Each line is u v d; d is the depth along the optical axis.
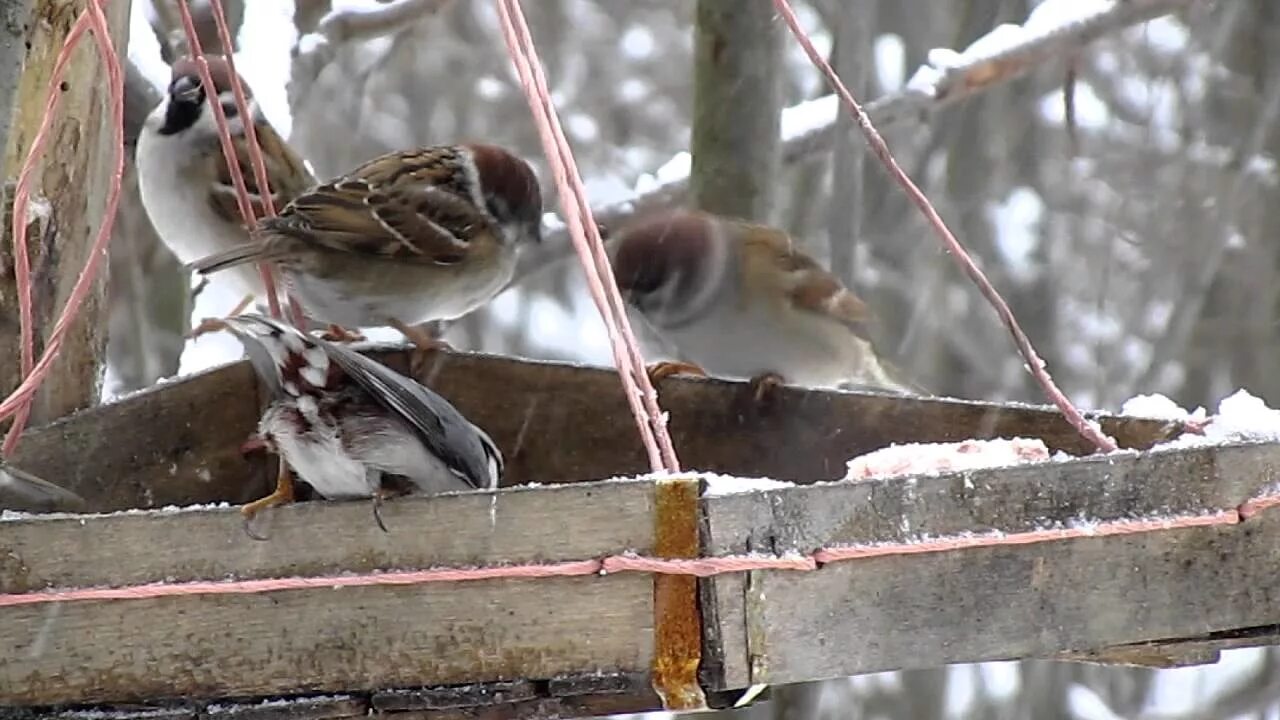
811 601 5.69
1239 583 6.40
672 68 22.31
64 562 5.88
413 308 10.10
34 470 8.11
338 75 18.72
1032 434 8.47
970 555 5.98
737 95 11.65
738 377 10.99
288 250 9.52
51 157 8.13
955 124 15.76
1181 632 6.32
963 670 17.53
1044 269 17.09
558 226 13.77
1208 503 6.36
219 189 11.31
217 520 5.85
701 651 5.61
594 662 5.68
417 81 19.70
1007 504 6.04
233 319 6.22
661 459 5.97
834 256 12.78
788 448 8.98
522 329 18.78
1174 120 17.42
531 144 20.41
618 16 22.38
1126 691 17.95
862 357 11.26
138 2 12.66
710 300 10.67
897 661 5.85
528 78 6.23
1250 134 15.88
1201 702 17.78
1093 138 17.38
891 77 16.75
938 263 16.45
